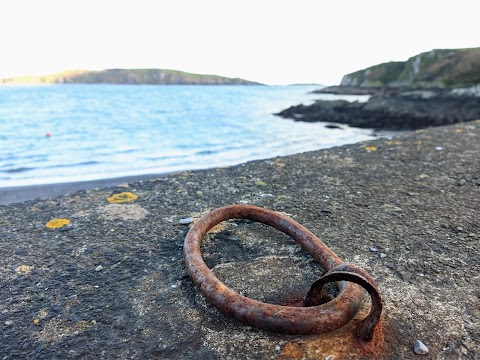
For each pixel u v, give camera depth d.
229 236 0.66
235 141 4.21
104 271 0.56
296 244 0.63
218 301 0.43
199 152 3.36
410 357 0.39
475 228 0.67
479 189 0.85
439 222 0.69
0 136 4.12
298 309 0.40
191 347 0.41
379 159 1.12
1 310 0.47
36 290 0.51
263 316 0.40
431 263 0.56
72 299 0.49
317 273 0.55
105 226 0.71
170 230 0.69
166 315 0.46
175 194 0.88
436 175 0.96
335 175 0.99
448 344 0.40
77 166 2.62
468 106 8.09
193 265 0.50
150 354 0.40
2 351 0.41
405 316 0.45
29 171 2.42
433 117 7.48
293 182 0.94
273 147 3.79
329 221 0.71
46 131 4.63
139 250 0.62
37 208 0.81
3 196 1.77
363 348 0.39
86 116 6.88
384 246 0.61
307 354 0.39
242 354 0.40
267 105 12.37
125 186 0.94
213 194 0.87
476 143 1.26
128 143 3.84
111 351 0.41
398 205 0.78
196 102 13.17
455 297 0.48
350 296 0.42
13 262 0.59
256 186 0.92
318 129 6.14
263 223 0.65
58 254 0.61
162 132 4.86
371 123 7.49
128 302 0.49
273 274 0.55
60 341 0.42
